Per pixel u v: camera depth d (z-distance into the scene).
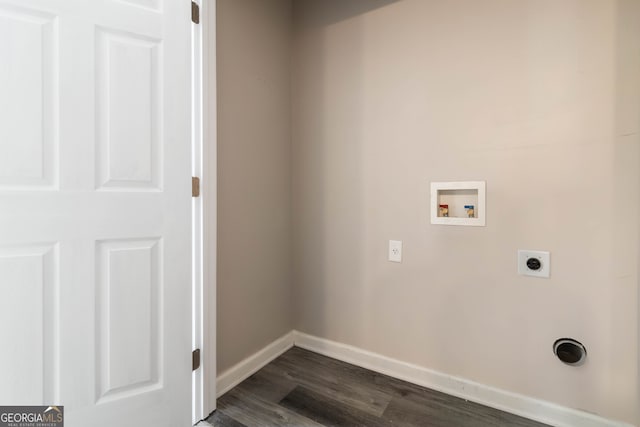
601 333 1.22
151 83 1.17
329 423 1.33
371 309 1.75
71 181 1.03
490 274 1.42
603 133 1.20
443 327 1.55
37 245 0.99
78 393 1.06
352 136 1.79
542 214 1.31
